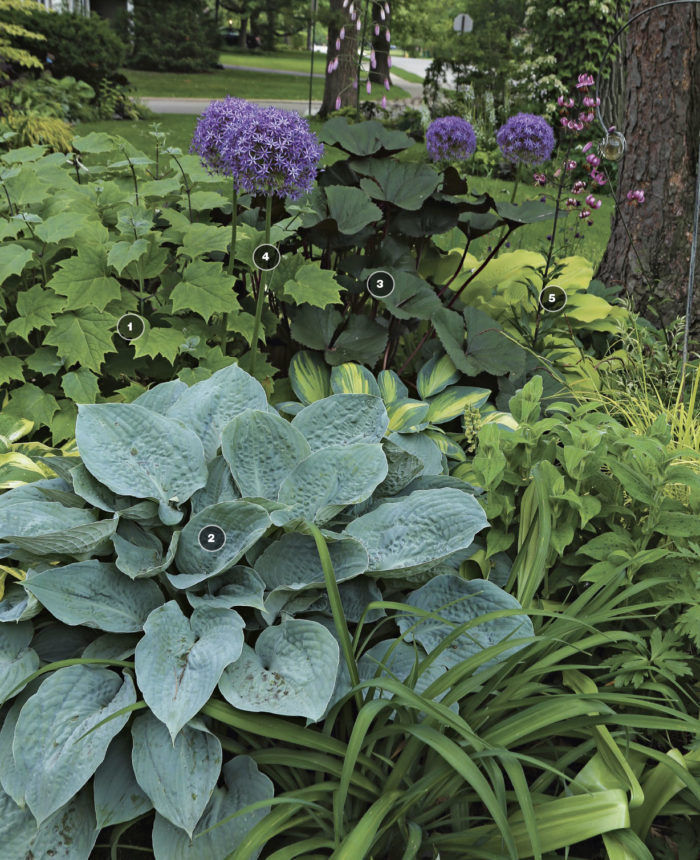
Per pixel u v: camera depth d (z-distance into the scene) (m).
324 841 1.54
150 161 3.21
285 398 3.12
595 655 2.04
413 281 3.15
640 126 4.25
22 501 2.03
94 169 3.43
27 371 3.07
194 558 1.97
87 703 1.70
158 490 2.04
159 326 3.13
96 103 15.31
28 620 1.89
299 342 3.07
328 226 3.03
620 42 10.54
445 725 1.63
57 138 8.28
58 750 1.61
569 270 3.95
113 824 1.67
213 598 1.90
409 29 18.22
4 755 1.66
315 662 1.71
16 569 1.97
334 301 2.82
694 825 1.74
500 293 3.94
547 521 2.03
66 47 15.11
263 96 21.98
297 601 1.98
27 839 1.62
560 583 2.19
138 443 2.11
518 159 3.49
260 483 2.17
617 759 1.64
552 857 1.58
